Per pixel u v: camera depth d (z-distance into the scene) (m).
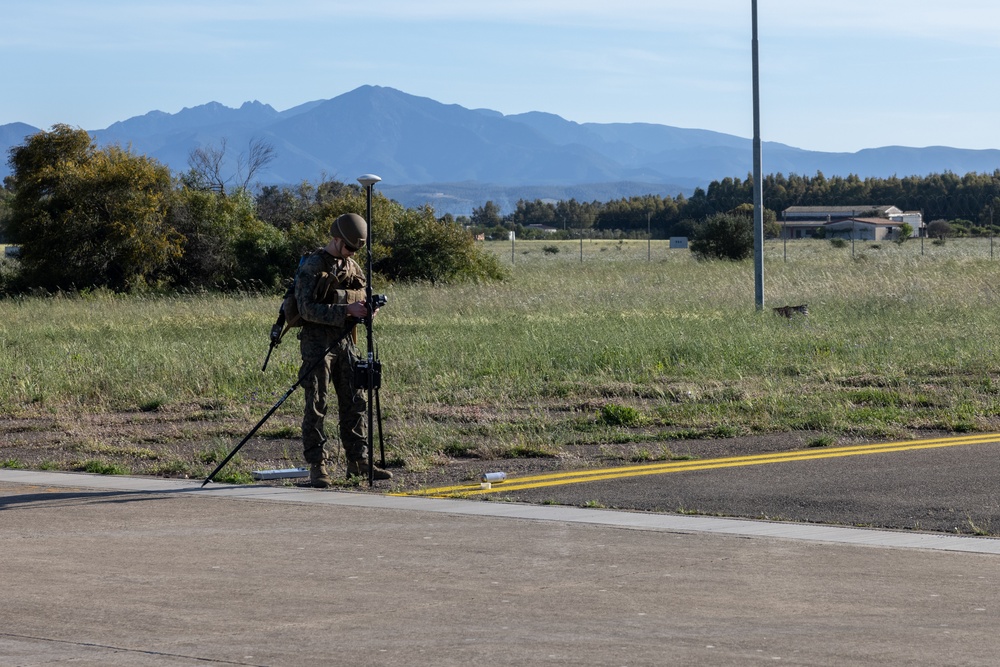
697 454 17.77
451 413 21.81
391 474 15.96
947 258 84.88
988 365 27.33
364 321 15.59
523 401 23.72
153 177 68.00
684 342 31.28
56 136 68.06
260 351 31.22
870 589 9.94
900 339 32.12
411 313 46.69
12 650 8.41
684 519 13.03
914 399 22.70
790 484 15.16
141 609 9.44
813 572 10.55
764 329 34.66
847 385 25.16
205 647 8.44
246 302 54.66
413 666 7.96
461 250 68.75
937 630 8.71
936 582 10.18
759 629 8.77
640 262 96.19
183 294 63.84
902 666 7.89
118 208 66.31
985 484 15.06
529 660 8.05
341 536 12.16
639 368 27.89
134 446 18.94
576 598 9.70
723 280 59.91
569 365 28.38
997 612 9.22
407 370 27.41
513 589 10.01
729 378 26.16
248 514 13.37
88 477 16.05
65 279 67.06
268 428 20.27
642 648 8.31
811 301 46.25
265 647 8.41
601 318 40.38
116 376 26.98
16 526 12.68
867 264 75.88
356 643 8.49
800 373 26.84
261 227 71.25
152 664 8.07
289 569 10.74
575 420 20.94
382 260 67.50
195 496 14.54
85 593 9.93
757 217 44.47
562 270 81.38
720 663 7.96
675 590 9.94
